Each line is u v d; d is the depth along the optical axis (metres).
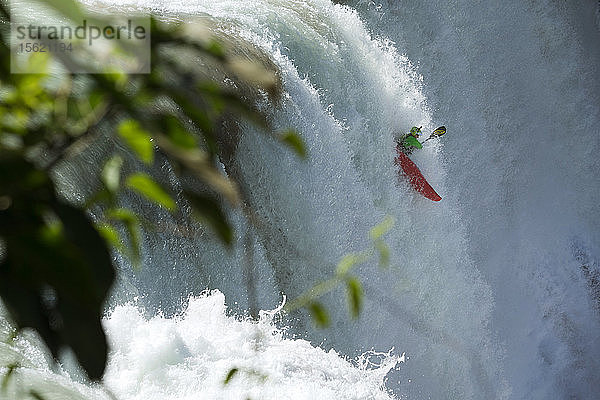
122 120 3.52
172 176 25.92
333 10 43.34
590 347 55.06
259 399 24.77
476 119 57.38
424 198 43.00
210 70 28.08
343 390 28.14
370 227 39.62
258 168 33.81
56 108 3.40
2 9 3.53
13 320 3.16
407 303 41.38
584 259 59.19
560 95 62.69
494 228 56.28
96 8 35.72
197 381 24.80
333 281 5.10
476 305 46.00
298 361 28.64
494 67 59.12
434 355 42.22
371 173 41.56
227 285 31.67
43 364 18.80
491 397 46.28
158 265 29.25
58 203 3.25
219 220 3.86
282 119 34.66
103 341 3.20
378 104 42.56
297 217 35.56
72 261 3.16
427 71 55.41
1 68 3.40
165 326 26.92
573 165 61.97
